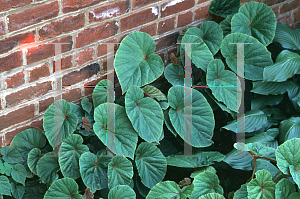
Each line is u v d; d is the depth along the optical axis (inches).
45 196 63.3
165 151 78.8
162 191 66.3
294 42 94.0
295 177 61.0
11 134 66.8
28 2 59.2
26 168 68.2
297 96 84.5
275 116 87.3
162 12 79.5
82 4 65.9
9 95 63.4
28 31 61.3
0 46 58.9
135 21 75.9
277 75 81.7
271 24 86.4
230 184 79.4
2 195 65.6
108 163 68.2
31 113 68.1
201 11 87.7
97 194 69.9
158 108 70.9
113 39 74.5
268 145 76.2
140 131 69.3
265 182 62.7
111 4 70.1
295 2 110.3
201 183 66.4
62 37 66.2
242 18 86.8
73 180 63.2
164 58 86.3
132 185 70.2
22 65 62.9
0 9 56.5
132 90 69.5
